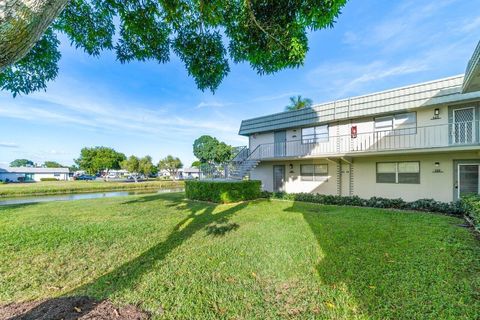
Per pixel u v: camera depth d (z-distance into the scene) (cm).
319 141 1415
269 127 1641
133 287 311
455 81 924
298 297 286
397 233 557
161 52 470
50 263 400
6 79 412
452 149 909
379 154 1102
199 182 1324
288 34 369
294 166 1541
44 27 133
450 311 249
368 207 1017
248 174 1631
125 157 5378
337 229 603
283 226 646
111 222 724
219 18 404
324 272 351
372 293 290
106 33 441
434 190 1030
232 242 504
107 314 249
